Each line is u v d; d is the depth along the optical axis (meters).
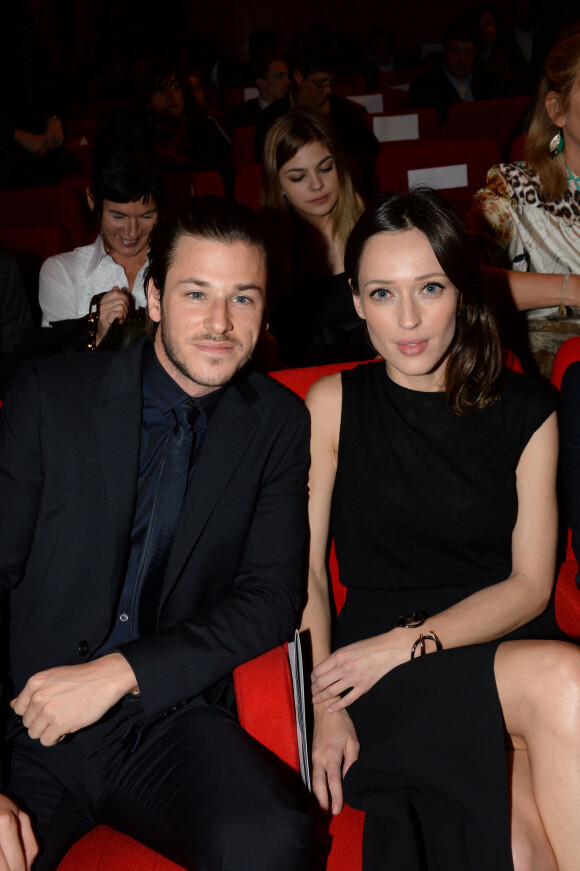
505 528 1.61
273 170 2.75
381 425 1.63
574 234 2.33
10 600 1.44
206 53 8.02
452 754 1.34
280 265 1.42
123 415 1.42
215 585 1.50
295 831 1.21
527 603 1.55
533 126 2.29
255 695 1.39
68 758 1.40
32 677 1.33
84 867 1.32
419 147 4.27
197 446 1.48
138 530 1.45
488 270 2.26
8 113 5.02
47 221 4.22
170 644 1.37
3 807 1.28
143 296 2.54
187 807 1.28
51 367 1.46
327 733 1.50
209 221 1.34
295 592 1.51
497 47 8.86
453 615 1.53
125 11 9.81
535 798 1.31
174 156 5.35
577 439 1.61
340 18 11.45
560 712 1.26
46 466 1.40
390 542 1.62
